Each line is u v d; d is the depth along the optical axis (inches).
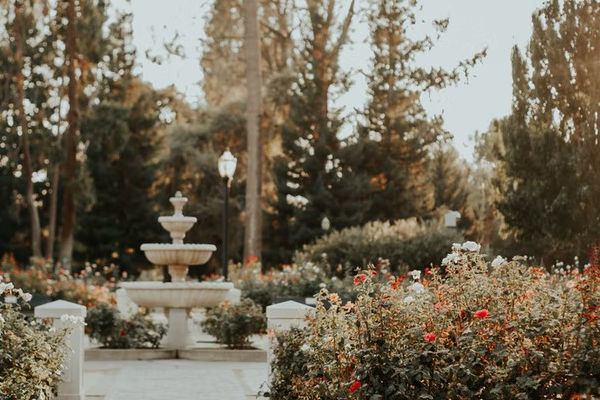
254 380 461.4
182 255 625.9
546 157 1115.9
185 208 1583.4
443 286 271.4
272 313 361.4
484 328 237.9
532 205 1114.7
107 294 770.2
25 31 1482.5
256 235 1158.3
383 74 1521.9
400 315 252.1
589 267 258.2
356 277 268.5
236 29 1675.7
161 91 1713.8
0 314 299.4
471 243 283.4
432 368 228.8
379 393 231.6
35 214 1578.5
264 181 1656.0
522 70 1147.3
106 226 1589.6
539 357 216.8
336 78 1529.3
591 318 221.6
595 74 1097.4
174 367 530.0
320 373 279.9
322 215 1473.9
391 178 1531.7
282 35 1551.4
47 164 1658.5
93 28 1401.3
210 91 1845.5
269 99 1587.1
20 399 277.3
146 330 608.1
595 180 1071.6
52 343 319.3
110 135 1489.9
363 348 242.4
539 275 286.4
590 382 203.9
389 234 895.7
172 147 1632.6
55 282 808.3
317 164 1497.3
